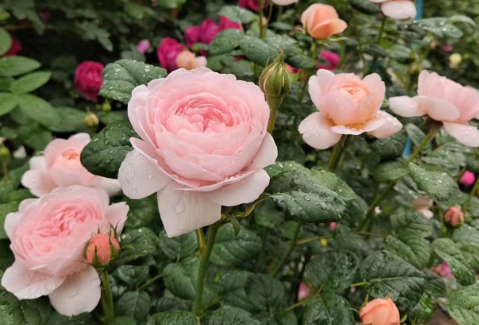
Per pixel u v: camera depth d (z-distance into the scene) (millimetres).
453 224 604
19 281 459
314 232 672
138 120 396
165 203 395
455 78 1395
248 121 392
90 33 851
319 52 727
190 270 543
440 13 1638
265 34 667
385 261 535
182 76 414
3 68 653
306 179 424
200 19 1069
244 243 557
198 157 379
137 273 556
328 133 523
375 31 751
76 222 469
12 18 859
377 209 707
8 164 755
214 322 471
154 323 454
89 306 457
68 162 531
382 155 561
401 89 745
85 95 862
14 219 482
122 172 399
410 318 547
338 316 504
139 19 965
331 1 751
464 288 564
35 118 644
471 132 526
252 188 391
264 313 524
